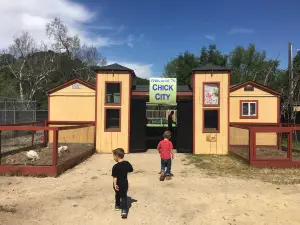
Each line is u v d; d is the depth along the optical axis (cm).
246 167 1075
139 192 748
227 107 1431
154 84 1441
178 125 1450
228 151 1415
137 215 593
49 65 4447
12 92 3662
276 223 553
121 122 1441
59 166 947
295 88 2091
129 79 1442
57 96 1588
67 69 4800
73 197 705
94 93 1580
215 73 1436
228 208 632
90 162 1180
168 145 904
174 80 1441
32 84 4322
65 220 565
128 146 1433
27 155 1052
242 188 789
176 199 693
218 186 810
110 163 1163
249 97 1566
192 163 1163
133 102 1448
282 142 1697
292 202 670
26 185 810
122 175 584
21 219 563
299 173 978
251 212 609
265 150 1420
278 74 3222
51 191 755
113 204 655
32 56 4500
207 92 1438
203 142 1425
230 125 1412
